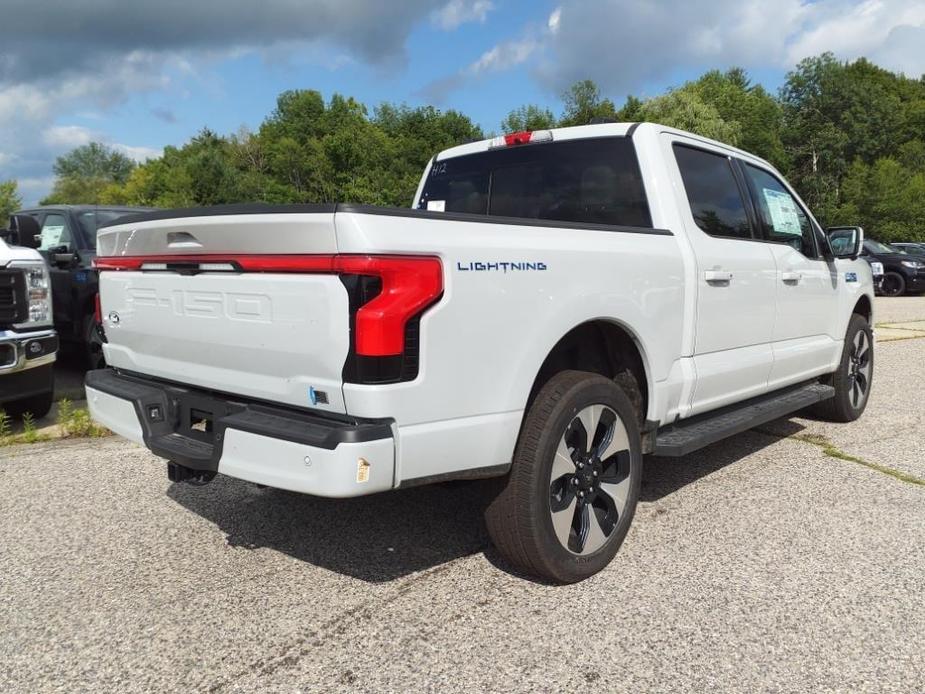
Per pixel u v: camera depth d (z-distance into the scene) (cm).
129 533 370
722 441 543
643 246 347
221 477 456
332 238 240
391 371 244
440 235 257
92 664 256
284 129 8344
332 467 241
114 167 11562
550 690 239
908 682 243
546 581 314
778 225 479
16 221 617
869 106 6694
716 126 5250
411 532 370
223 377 292
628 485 335
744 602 296
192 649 265
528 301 284
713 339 399
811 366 518
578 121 5269
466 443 269
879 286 2198
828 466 479
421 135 8244
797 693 237
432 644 266
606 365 358
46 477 457
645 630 274
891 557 338
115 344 360
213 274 284
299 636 272
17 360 546
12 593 308
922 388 752
